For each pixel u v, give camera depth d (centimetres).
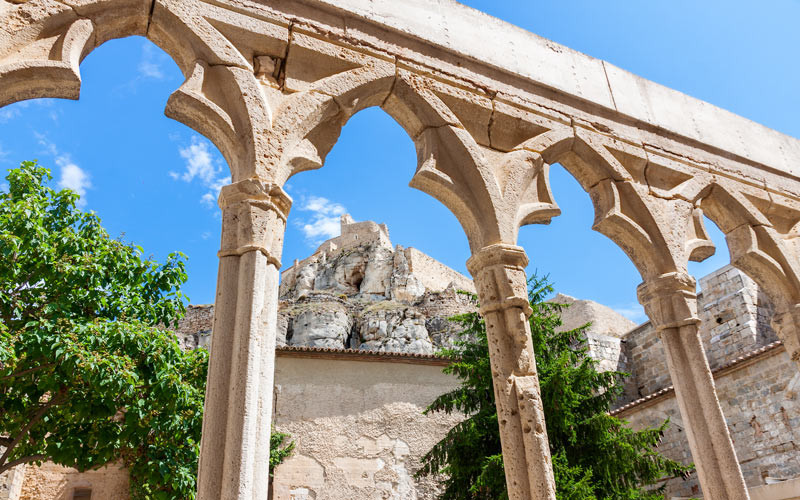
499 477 1039
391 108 703
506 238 651
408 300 4191
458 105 719
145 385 966
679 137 886
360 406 1628
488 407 1176
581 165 791
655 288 747
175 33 588
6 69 486
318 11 676
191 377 1070
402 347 2959
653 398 1627
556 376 1106
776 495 989
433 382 1712
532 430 559
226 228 522
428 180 667
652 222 776
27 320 945
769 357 1408
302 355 1666
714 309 1978
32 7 523
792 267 856
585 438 1112
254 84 582
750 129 979
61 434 965
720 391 1512
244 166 550
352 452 1562
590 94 830
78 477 1477
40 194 1070
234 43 619
